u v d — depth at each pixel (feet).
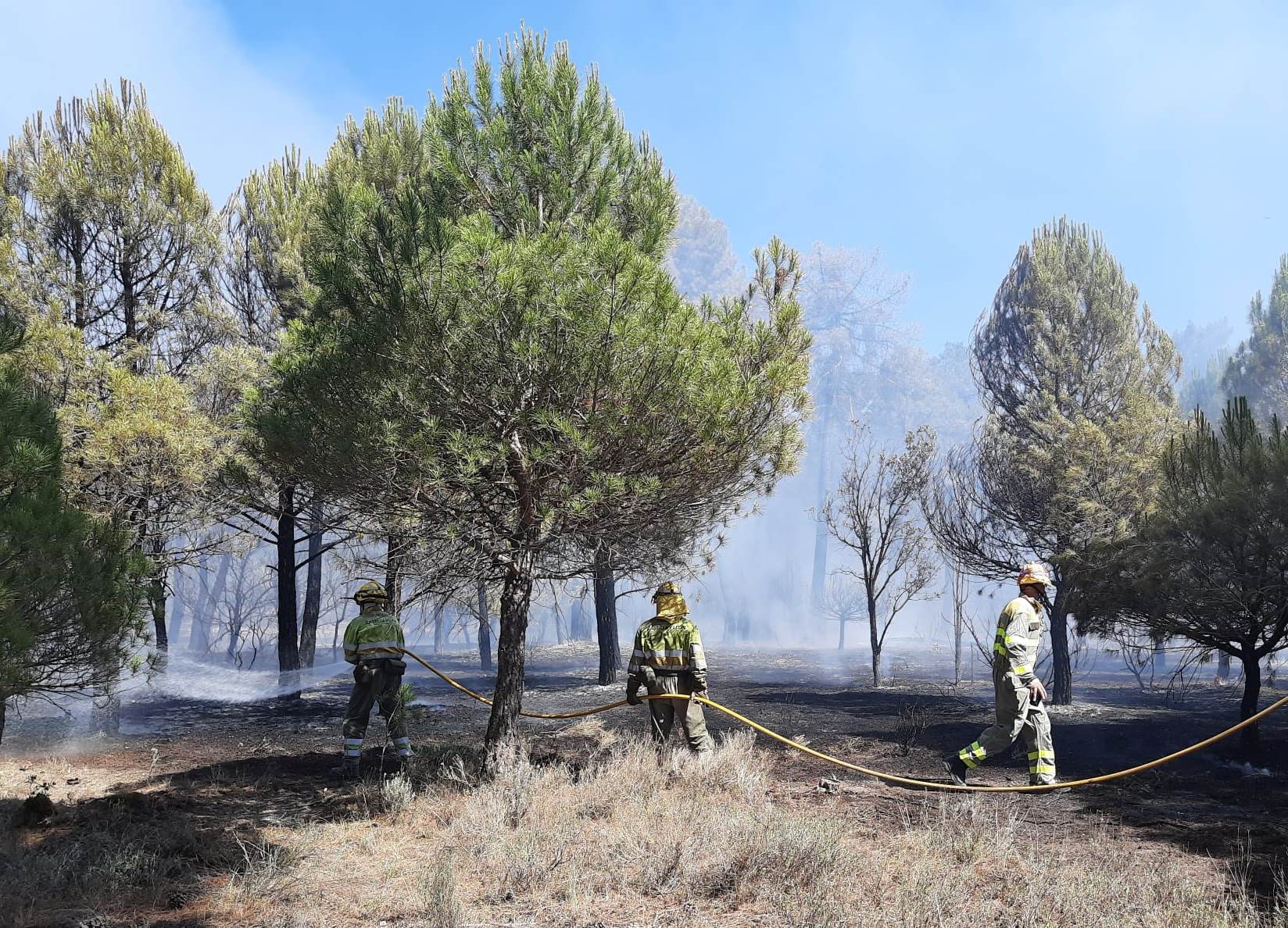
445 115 25.71
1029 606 23.68
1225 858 17.17
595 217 25.98
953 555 57.21
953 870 15.96
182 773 27.27
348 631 26.50
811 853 15.93
